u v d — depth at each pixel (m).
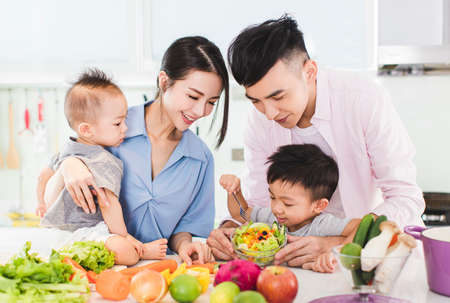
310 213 1.34
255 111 1.55
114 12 2.57
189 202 1.46
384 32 2.27
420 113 2.73
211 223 1.52
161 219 1.41
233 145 2.79
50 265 0.91
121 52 2.59
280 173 1.31
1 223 2.53
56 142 2.83
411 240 0.85
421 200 1.29
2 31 2.60
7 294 0.83
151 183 1.38
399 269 0.86
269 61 1.09
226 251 1.23
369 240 0.87
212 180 1.51
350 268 0.85
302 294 0.92
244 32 1.15
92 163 1.30
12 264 0.91
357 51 2.48
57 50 2.60
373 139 1.33
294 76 1.14
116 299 0.90
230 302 0.81
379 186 1.37
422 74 2.62
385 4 2.25
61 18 2.58
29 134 2.83
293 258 1.14
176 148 1.40
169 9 2.56
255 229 1.19
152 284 0.86
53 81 2.56
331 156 1.45
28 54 2.61
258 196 1.61
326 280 1.02
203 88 1.22
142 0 2.54
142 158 1.39
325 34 2.49
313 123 1.40
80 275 0.92
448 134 2.72
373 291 0.86
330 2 2.48
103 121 1.34
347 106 1.35
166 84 1.28
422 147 2.74
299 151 1.36
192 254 1.25
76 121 1.35
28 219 2.59
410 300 0.87
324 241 1.15
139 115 1.42
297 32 1.17
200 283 0.94
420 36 2.25
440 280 0.89
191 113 1.26
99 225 1.30
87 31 2.59
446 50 2.21
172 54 1.25
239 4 2.53
